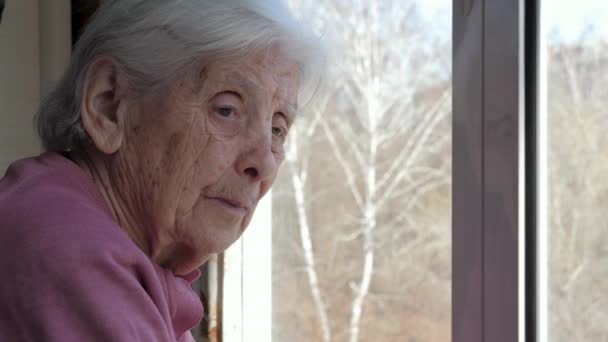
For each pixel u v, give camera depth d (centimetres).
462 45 132
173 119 88
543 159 128
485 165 129
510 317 126
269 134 91
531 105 127
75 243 75
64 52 182
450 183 148
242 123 90
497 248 128
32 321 71
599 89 123
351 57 165
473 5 130
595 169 124
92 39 90
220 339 164
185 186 89
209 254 94
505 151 126
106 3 91
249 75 89
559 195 128
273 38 89
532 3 126
